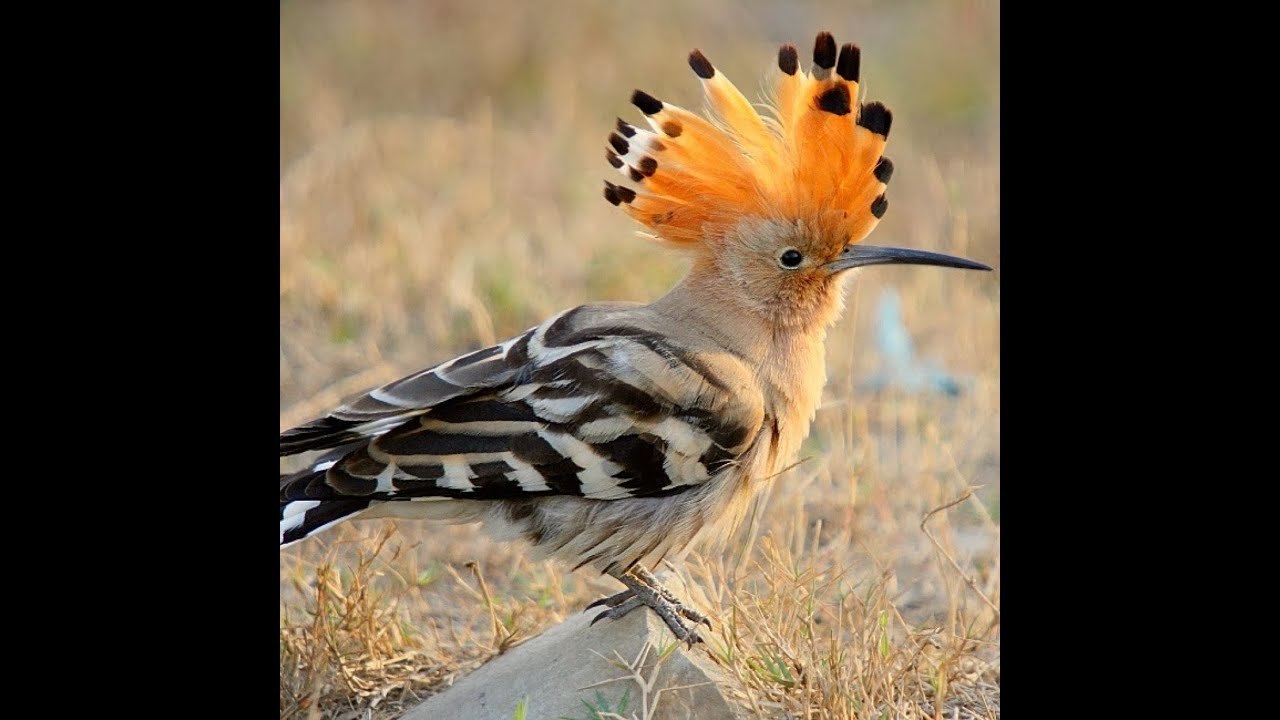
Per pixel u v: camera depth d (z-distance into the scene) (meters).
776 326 9.79
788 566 9.94
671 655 8.84
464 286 14.88
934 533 11.73
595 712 8.55
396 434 9.15
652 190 9.70
